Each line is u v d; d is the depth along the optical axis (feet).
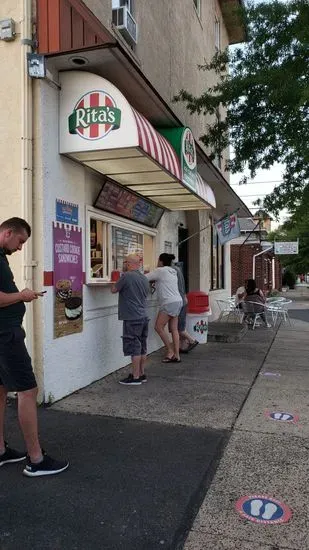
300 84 24.57
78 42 16.38
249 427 15.44
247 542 9.17
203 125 40.88
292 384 21.08
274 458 13.01
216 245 50.31
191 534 9.41
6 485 11.32
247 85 26.76
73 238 18.92
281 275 160.04
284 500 10.73
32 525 9.66
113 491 11.06
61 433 14.65
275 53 26.50
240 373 23.16
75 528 9.57
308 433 14.97
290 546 9.04
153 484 11.42
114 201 22.53
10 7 16.99
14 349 11.30
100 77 17.70
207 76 42.14
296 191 29.30
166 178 22.22
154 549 8.92
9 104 16.99
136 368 20.57
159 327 25.38
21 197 16.76
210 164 31.78
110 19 21.43
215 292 48.34
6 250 11.94
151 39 27.37
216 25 49.67
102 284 20.29
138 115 18.75
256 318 43.65
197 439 14.33
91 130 17.67
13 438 14.15
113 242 23.35
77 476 11.78
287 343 33.42
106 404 17.61
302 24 24.95
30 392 11.57
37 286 16.96
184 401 18.17
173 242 34.19
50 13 16.74
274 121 27.66
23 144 16.69
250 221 82.58
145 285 20.86
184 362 25.75
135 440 14.17
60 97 18.12
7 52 16.99
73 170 19.07
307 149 25.67
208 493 11.03
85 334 19.97
